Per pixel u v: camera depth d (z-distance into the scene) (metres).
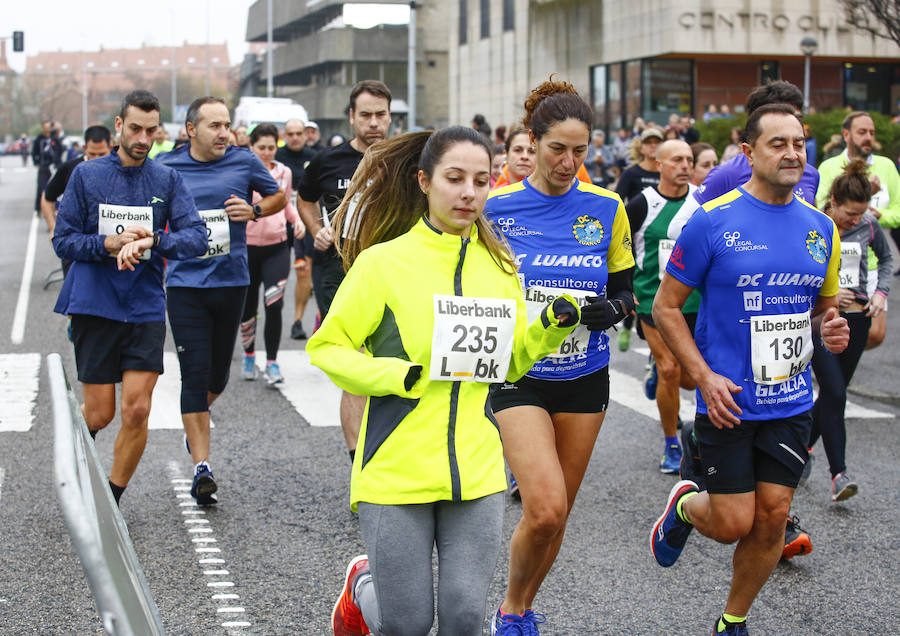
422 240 3.34
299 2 69.19
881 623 4.51
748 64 35.78
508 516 5.84
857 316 6.49
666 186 6.77
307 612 4.49
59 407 2.33
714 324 4.11
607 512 5.95
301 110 23.92
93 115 147.88
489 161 3.31
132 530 5.49
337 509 5.87
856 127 7.94
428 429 3.24
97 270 5.35
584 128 4.21
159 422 7.82
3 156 97.12
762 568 4.09
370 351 3.40
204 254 5.54
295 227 9.18
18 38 42.38
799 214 4.12
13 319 12.33
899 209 8.55
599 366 4.23
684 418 8.18
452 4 52.28
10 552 5.16
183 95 138.00
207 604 4.55
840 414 6.07
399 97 65.00
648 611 4.59
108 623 1.93
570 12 40.62
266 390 9.00
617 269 4.47
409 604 3.22
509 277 3.45
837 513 6.01
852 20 15.16
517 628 4.04
